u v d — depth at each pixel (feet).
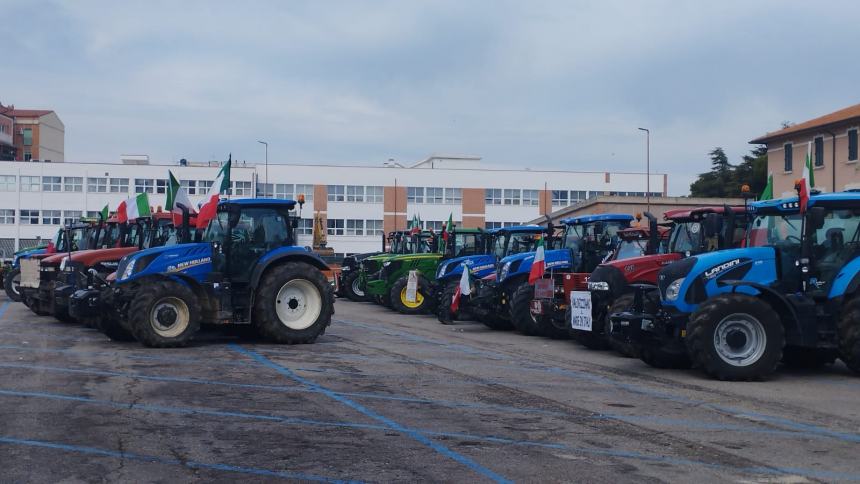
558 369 40.22
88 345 48.67
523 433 25.44
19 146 282.56
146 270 47.29
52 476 20.15
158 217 63.67
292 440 24.26
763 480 20.31
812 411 29.27
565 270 57.98
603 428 26.23
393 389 33.55
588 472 20.89
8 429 25.31
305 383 34.83
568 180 212.84
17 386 33.37
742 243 42.73
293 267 50.34
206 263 48.91
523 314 56.70
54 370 38.01
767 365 36.06
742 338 36.35
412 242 98.58
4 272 105.60
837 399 31.76
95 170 195.31
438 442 24.14
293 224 51.47
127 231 69.72
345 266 103.35
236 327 59.00
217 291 48.57
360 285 100.27
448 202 209.97
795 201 37.60
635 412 28.96
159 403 29.86
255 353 45.37
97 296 49.85
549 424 26.81
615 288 45.70
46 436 24.40
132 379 35.40
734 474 20.83
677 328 37.93
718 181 229.66
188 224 54.60
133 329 46.39
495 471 20.97
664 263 46.11
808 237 36.99
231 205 49.60
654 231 47.29
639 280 45.93
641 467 21.43
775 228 38.86
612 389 34.04
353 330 61.21
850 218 37.65
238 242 49.83
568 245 59.88
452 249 82.89
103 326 51.31
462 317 66.64
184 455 22.34
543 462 21.89
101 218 76.28
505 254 70.79
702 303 36.63
